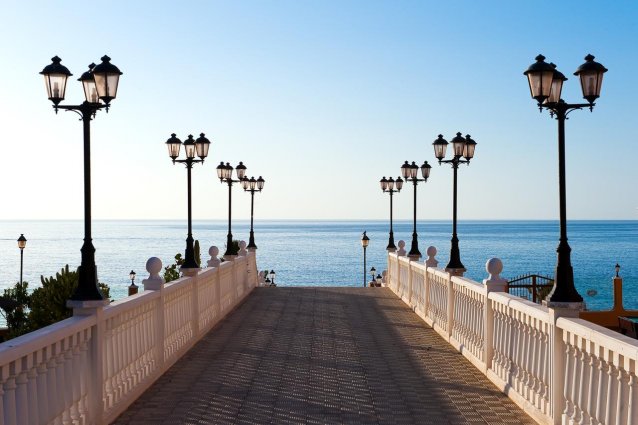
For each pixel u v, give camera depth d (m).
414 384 9.20
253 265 24.17
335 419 7.51
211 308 14.73
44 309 15.19
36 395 5.63
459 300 11.84
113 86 7.90
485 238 174.88
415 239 19.06
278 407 8.00
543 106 7.54
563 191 7.13
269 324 15.03
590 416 6.01
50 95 7.68
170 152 14.30
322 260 93.06
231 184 20.52
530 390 7.75
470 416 7.64
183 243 145.00
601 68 7.24
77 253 106.25
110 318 7.65
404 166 19.45
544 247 124.19
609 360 5.54
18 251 113.19
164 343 10.05
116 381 7.86
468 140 13.77
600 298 48.97
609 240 151.75
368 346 12.16
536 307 7.68
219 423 7.36
